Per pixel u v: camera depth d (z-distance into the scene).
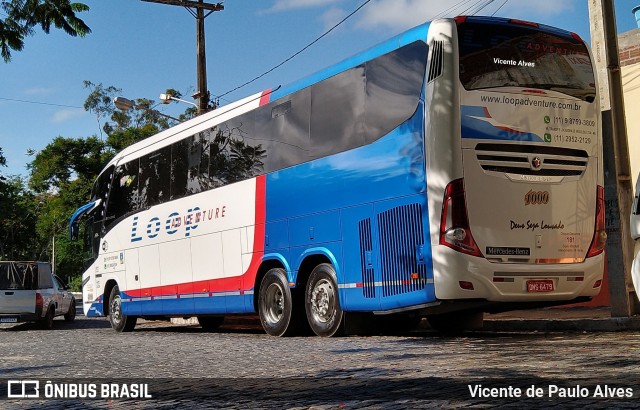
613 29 12.12
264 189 13.55
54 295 23.44
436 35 10.28
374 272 10.97
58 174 57.22
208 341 12.84
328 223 11.94
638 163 15.69
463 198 9.85
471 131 10.01
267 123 13.66
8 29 11.54
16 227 60.66
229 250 14.43
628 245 11.93
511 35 10.52
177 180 16.34
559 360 7.60
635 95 15.83
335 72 12.13
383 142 10.98
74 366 9.48
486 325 13.22
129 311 17.98
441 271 9.86
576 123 10.71
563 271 10.32
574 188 10.56
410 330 13.56
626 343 9.16
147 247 17.27
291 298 12.84
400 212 10.55
